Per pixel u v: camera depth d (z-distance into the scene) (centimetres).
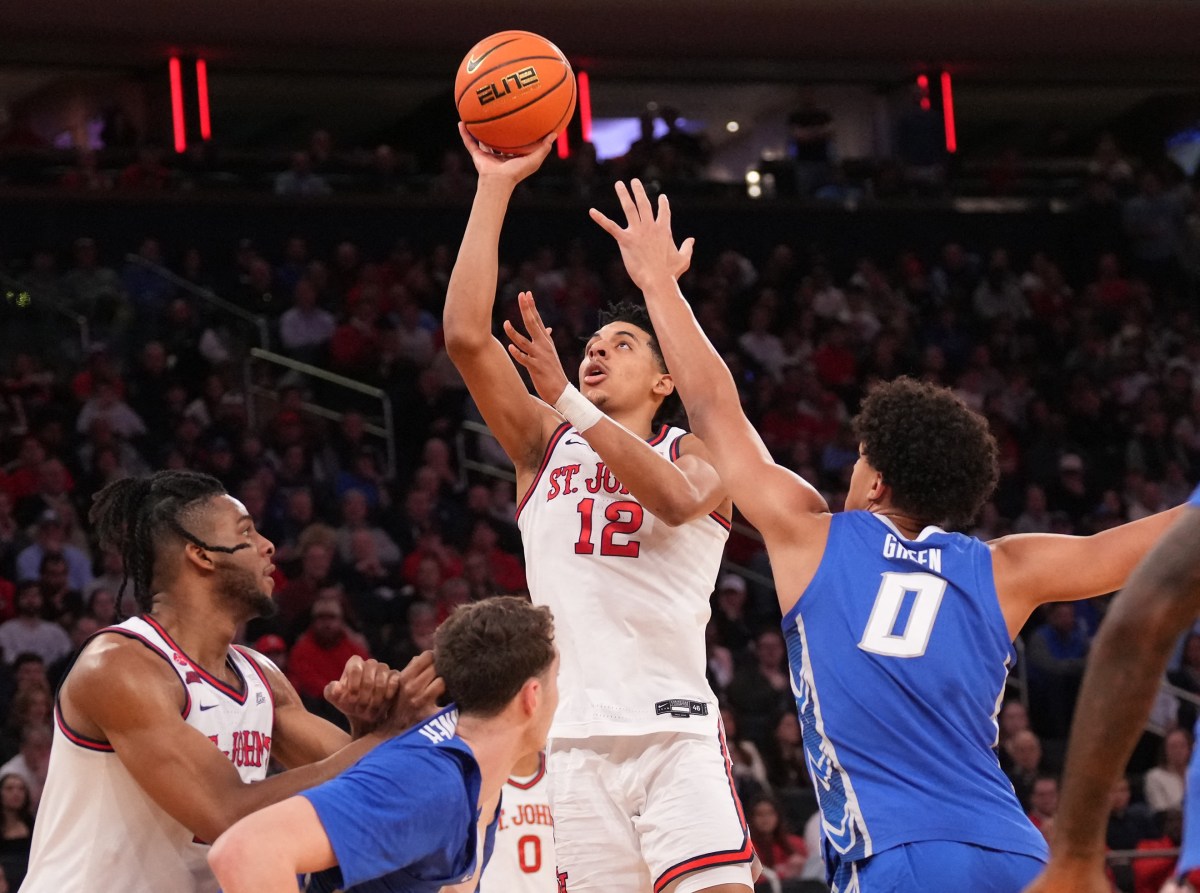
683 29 1923
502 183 453
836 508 1504
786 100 2181
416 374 1630
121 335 1609
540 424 471
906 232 2002
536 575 458
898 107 2156
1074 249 2034
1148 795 1116
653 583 447
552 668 340
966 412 342
